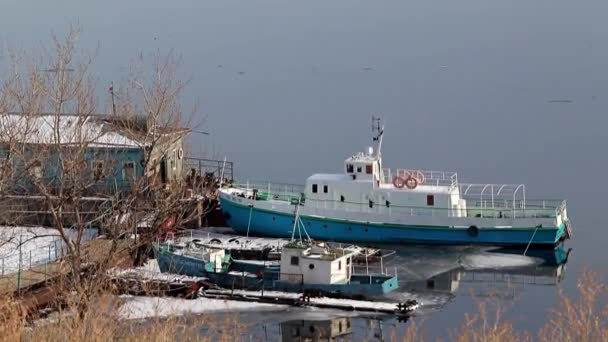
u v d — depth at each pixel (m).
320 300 99.69
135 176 96.06
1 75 144.12
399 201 131.62
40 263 91.50
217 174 157.88
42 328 52.91
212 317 89.75
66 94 132.25
